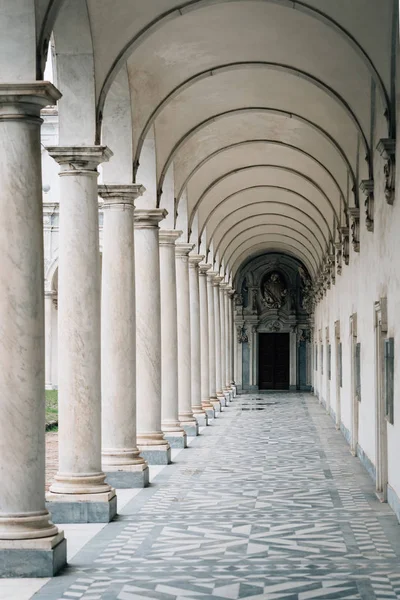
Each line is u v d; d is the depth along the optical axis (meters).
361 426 21.17
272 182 32.78
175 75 18.05
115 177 17.31
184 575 10.43
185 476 18.91
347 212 24.80
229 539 12.46
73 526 13.45
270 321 60.41
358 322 21.52
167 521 13.81
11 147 10.55
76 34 13.77
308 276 57.16
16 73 10.48
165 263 24.22
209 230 36.72
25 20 10.45
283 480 18.30
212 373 39.09
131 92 17.50
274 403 45.41
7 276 10.55
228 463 21.14
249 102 21.50
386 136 15.53
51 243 39.31
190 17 16.66
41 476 10.64
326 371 38.88
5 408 10.49
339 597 9.44
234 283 55.00
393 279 14.52
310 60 17.81
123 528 13.25
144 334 20.58
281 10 16.41
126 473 17.17
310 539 12.45
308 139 24.84
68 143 13.97
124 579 10.24
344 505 15.27
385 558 11.30
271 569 10.73
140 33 14.66
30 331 10.56
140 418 20.92
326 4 14.56
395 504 14.23
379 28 14.31
